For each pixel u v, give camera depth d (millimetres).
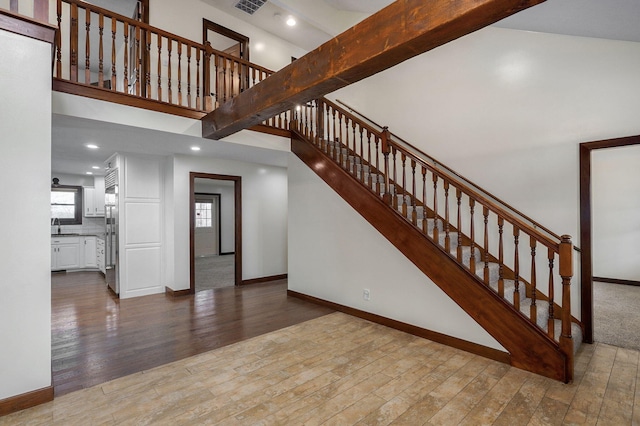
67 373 2607
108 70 6711
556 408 2148
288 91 2492
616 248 6098
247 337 3393
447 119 4230
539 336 2607
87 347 3129
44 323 2209
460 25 1529
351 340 3301
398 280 3607
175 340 3307
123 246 5035
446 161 4230
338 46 2064
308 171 4730
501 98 3736
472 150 3979
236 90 5586
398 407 2160
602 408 2146
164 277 5434
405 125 4723
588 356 2936
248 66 4430
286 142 4992
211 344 3205
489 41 3826
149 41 3654
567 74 3289
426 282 3350
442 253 3197
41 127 2225
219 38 5906
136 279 5148
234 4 5359
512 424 1985
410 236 3443
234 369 2680
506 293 3072
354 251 4090
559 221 3342
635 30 2658
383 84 5012
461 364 2777
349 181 4094
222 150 4891
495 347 2861
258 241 6250
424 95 4492
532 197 3510
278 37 6367
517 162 3617
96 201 7980
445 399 2256
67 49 4953
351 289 4141
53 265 6988
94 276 6648
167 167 5391
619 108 3023
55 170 7062
